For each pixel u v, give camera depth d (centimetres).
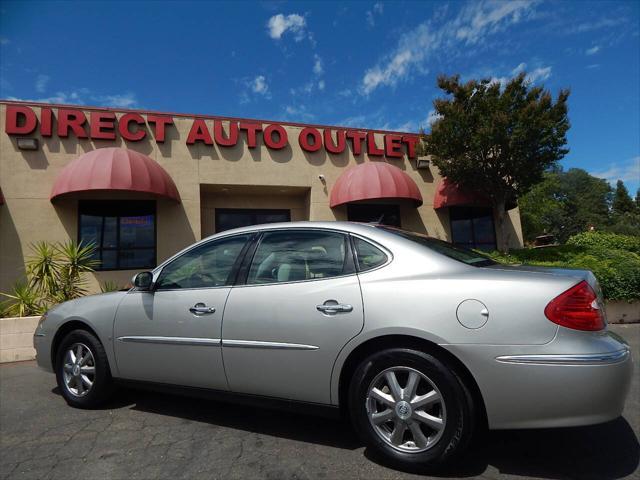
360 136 1265
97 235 1039
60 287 762
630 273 774
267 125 1181
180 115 1119
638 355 537
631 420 330
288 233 329
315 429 328
